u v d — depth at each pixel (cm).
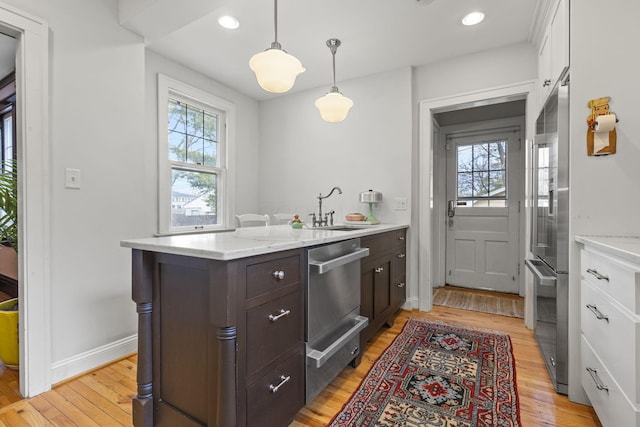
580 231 160
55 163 177
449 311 303
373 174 321
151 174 275
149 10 195
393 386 173
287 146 374
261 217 287
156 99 277
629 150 151
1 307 201
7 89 321
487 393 167
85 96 191
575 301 161
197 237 155
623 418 109
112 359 204
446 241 403
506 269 373
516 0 207
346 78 330
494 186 380
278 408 127
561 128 167
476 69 279
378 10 218
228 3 194
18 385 176
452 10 219
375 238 227
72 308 185
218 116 346
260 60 173
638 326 101
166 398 131
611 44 154
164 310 131
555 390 169
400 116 307
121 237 211
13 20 158
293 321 136
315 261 150
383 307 243
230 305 105
